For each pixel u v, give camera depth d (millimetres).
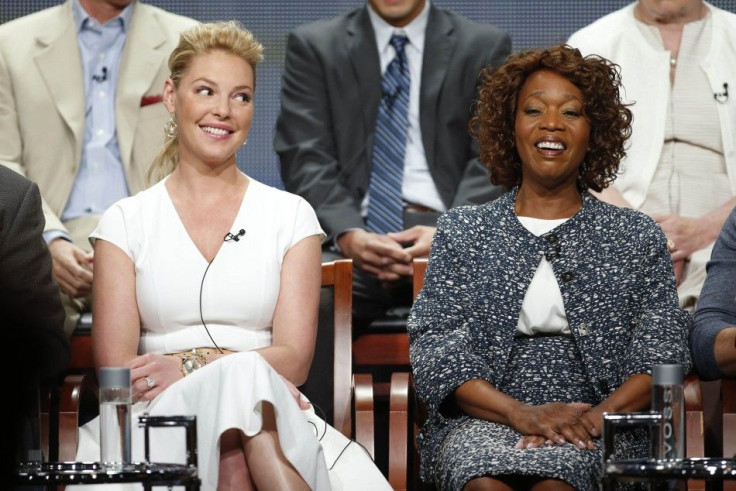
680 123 16922
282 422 10703
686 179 16750
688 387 12406
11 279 12711
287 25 19078
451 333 12461
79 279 16109
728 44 17141
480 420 12102
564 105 12875
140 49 17422
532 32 18938
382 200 17250
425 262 13695
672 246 14797
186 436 9852
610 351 12367
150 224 12969
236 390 10641
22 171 17141
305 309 12898
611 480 9570
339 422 13297
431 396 12203
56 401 13828
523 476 11336
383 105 17469
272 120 19016
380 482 11742
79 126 17125
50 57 17266
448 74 17391
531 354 12523
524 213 13062
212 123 12859
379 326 16562
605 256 12609
